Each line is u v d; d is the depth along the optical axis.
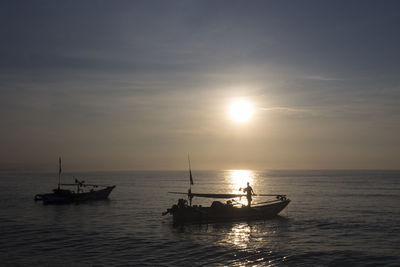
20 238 28.84
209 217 36.34
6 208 50.62
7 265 21.25
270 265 21.42
